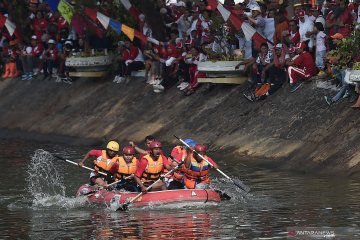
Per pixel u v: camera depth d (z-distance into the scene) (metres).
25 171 76.56
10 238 50.12
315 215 52.56
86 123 102.44
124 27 96.75
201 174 60.72
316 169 69.06
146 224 52.59
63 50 115.88
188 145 60.44
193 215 54.75
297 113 78.75
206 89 93.81
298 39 83.31
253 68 86.31
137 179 59.47
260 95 85.00
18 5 123.19
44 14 120.44
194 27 94.50
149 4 102.88
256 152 77.06
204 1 93.62
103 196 60.03
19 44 124.50
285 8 89.62
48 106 113.00
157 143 60.44
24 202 61.66
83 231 51.25
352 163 67.38
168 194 58.59
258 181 65.94
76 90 112.56
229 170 71.81
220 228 50.50
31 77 122.62
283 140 76.56
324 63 81.00
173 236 48.94
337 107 75.75
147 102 98.88
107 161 62.03
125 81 106.12
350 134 71.06
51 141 101.38
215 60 89.75
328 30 80.88
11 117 115.88
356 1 79.62
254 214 54.03
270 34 87.06
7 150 93.50
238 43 91.50
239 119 84.38
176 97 96.00
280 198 58.66
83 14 105.31
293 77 82.25
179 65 96.50
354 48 75.12
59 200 61.94
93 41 111.69
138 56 105.44
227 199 59.53
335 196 58.03
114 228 51.75
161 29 103.44
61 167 78.62
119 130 96.19
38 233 51.19
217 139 83.31
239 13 88.00
